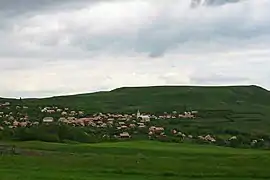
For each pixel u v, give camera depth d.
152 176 60.88
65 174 59.28
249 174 64.75
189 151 104.25
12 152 90.81
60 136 156.88
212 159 80.56
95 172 62.38
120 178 57.62
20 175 56.94
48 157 80.81
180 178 60.12
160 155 93.31
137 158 80.00
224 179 60.69
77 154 88.88
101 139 172.12
